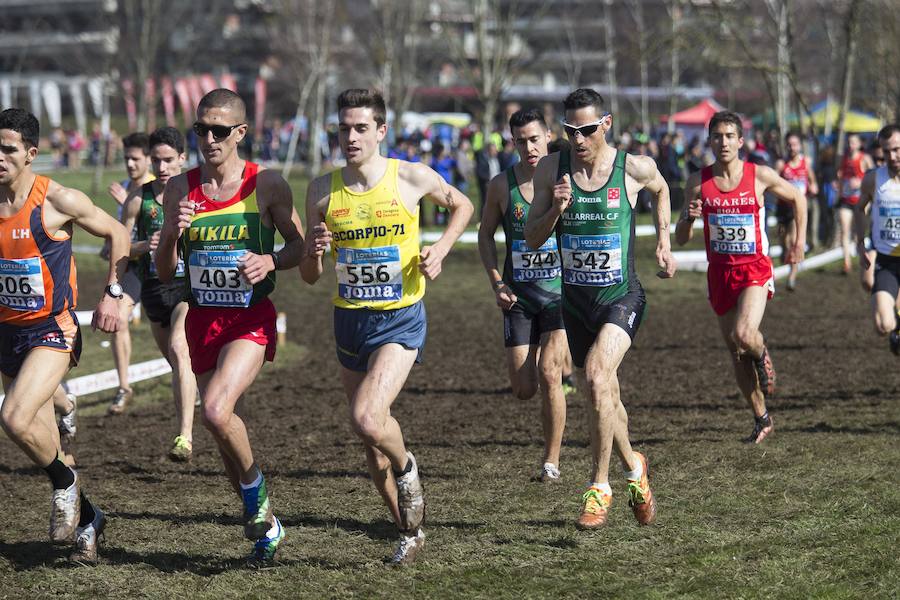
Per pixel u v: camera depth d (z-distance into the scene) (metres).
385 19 72.81
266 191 8.87
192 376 12.57
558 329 11.46
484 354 20.41
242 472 8.71
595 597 7.96
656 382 17.12
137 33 68.19
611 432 9.09
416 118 81.00
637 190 9.67
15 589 8.41
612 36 80.50
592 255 9.67
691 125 75.44
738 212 12.95
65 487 8.86
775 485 10.82
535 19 71.31
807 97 64.25
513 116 11.63
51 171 78.38
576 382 17.08
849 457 11.82
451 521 9.99
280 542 9.45
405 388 17.27
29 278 8.92
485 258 11.73
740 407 15.04
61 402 12.11
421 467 12.14
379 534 9.70
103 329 9.34
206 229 8.83
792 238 13.40
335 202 8.73
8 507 10.84
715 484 10.97
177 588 8.36
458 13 82.69
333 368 19.33
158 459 12.97
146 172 14.45
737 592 7.97
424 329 8.92
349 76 83.56
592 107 9.24
